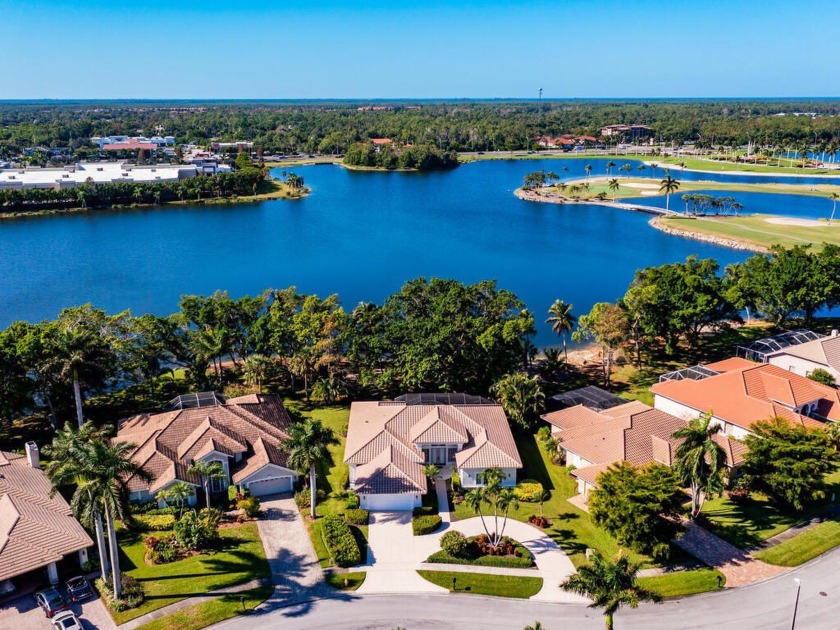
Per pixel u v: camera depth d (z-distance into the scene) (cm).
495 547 6141
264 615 5331
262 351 9894
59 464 5406
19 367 7931
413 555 6128
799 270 11400
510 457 7250
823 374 9344
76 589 5428
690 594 5544
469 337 9244
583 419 8219
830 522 6612
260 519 6725
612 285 17250
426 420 7788
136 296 16162
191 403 8169
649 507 5672
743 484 6844
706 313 10612
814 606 5422
